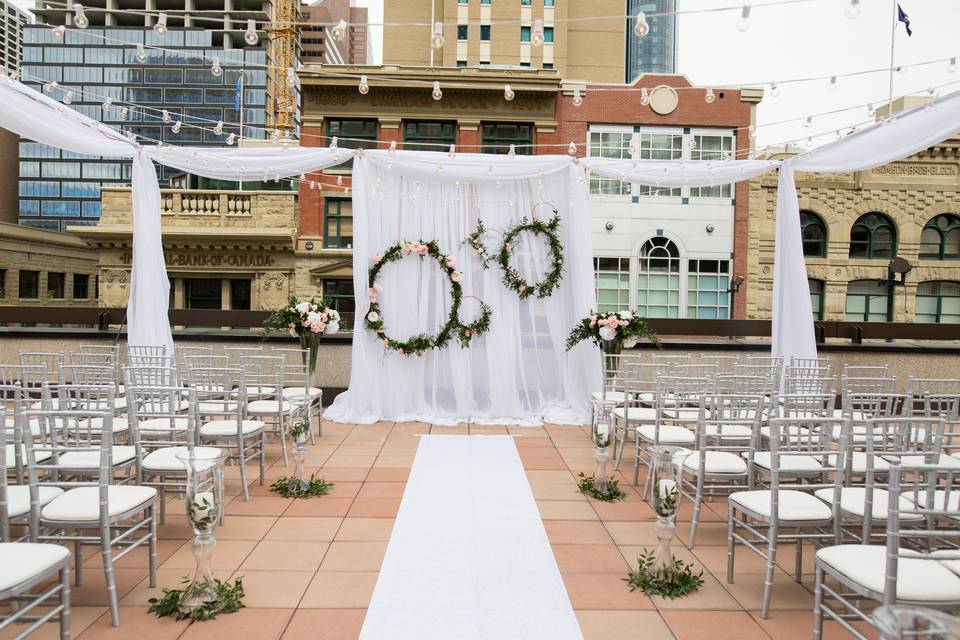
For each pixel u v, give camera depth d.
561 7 32.31
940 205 18.31
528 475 5.41
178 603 3.01
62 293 23.95
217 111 52.03
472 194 7.87
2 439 2.81
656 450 3.42
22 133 5.71
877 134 6.09
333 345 8.51
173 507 4.52
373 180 7.66
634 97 18.19
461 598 3.16
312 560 3.61
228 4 50.56
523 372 7.89
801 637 2.86
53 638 2.76
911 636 1.46
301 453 4.83
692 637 2.84
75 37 51.03
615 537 4.04
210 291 19.20
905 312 18.45
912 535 2.33
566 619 2.96
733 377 4.99
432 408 7.84
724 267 18.56
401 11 32.66
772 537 3.04
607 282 18.52
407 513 4.40
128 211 18.45
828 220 18.42
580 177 7.62
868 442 2.93
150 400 5.00
